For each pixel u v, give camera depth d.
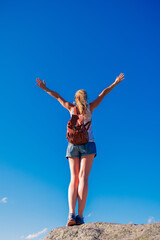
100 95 4.68
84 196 4.22
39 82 4.84
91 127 4.52
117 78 4.72
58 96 4.83
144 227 3.52
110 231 3.64
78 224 4.15
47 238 3.90
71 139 4.33
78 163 4.46
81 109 4.47
